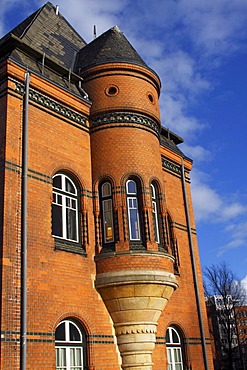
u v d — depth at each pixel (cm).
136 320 1291
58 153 1334
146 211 1391
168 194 1788
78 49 1853
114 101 1489
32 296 1099
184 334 1591
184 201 1875
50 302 1143
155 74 1619
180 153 1931
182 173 1905
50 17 1844
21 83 1267
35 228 1172
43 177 1251
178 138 2002
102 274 1307
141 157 1448
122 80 1522
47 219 1220
